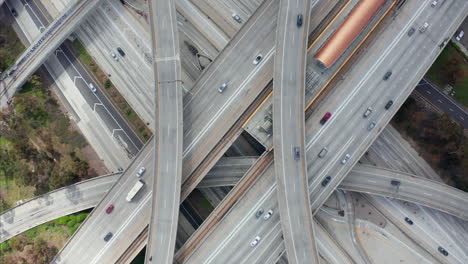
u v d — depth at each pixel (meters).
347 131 87.69
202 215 97.31
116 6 100.06
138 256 95.44
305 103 86.88
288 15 85.25
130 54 98.88
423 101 96.94
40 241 94.75
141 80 98.25
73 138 97.94
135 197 88.44
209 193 97.81
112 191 88.69
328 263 90.69
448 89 96.25
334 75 87.56
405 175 92.25
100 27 100.25
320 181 86.75
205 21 98.88
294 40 85.00
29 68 97.69
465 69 95.56
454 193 92.69
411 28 89.06
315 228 91.06
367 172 92.44
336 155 87.19
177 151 84.75
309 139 87.19
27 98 97.06
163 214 84.25
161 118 85.56
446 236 96.56
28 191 97.69
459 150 92.19
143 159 88.75
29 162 97.56
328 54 84.50
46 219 94.88
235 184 91.94
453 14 89.62
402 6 89.25
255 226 85.69
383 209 98.56
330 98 88.25
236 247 85.38
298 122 84.19
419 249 97.12
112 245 88.00
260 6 86.88
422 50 89.00
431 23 89.38
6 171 98.25
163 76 86.56
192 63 98.75
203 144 86.56
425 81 97.06
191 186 86.25
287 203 83.44
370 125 87.25
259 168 87.00
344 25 85.25
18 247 95.06
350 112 88.00
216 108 87.12
